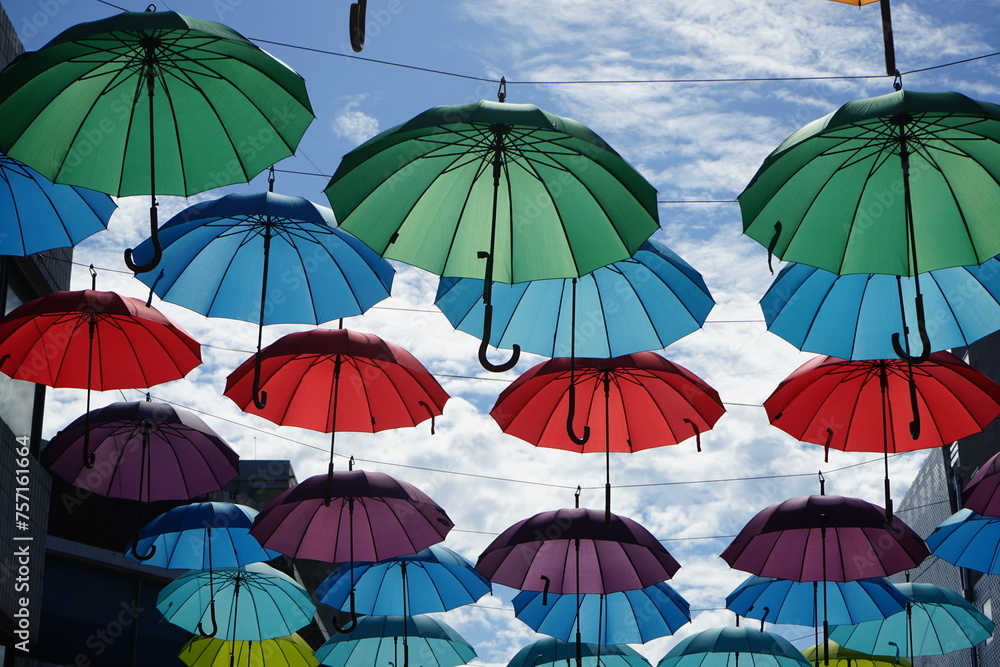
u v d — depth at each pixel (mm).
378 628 10281
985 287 5777
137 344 7066
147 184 5105
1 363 6781
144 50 4961
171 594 10906
